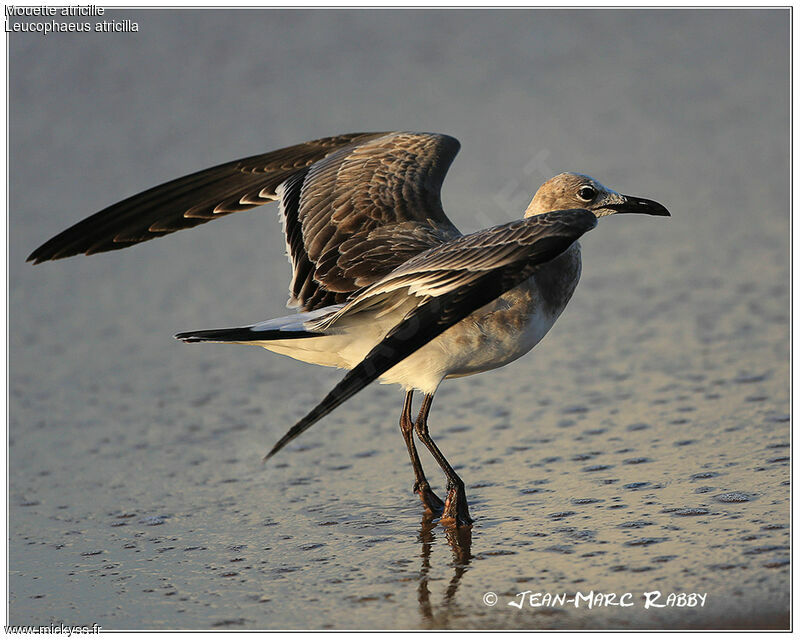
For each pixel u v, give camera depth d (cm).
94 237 1138
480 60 3105
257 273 1989
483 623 798
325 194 1088
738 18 3312
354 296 920
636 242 1959
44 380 1563
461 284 862
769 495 967
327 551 955
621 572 848
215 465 1212
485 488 1069
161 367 1600
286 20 3356
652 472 1055
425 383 991
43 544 1018
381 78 3016
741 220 1989
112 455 1266
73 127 2794
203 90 2970
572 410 1272
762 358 1377
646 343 1488
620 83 2870
